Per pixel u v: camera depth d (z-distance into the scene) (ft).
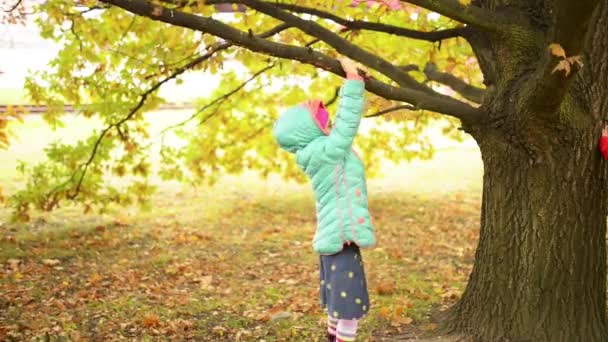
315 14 17.58
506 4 14.75
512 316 15.37
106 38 22.09
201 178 31.22
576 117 14.35
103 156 26.45
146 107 24.66
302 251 28.66
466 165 50.42
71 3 19.88
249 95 28.89
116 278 24.32
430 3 13.43
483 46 15.74
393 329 17.92
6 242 28.89
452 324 16.69
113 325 18.95
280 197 39.81
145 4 12.77
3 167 42.93
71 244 29.09
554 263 14.97
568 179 14.75
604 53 14.61
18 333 18.12
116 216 34.55
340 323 12.73
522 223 15.16
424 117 28.60
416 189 42.34
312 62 12.84
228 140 30.99
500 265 15.58
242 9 21.11
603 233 15.51
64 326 18.71
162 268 25.95
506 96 14.62
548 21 14.55
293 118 12.73
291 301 21.54
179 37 22.18
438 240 30.30
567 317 15.05
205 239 30.55
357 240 12.25
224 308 20.79
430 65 21.53
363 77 12.86
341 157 12.23
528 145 14.61
